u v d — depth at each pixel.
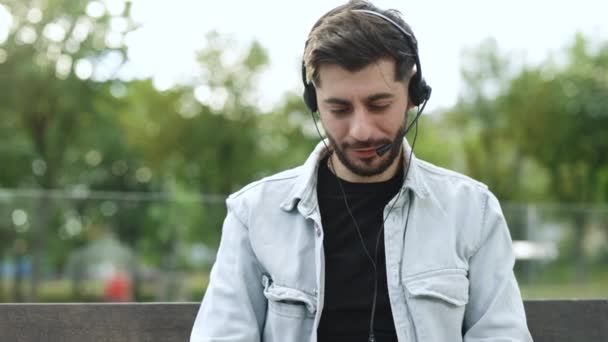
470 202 1.87
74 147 12.22
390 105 1.68
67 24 10.69
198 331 1.82
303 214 1.82
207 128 16.06
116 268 6.16
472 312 1.83
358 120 1.66
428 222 1.82
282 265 1.80
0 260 6.00
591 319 2.16
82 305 2.02
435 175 1.91
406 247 1.80
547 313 2.14
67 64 10.84
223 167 16.36
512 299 1.80
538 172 19.02
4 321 1.97
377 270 1.80
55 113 11.27
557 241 7.35
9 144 11.20
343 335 1.78
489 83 18.53
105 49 10.85
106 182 14.00
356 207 1.84
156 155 15.97
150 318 2.05
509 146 18.56
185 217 6.31
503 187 18.28
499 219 1.86
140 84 15.55
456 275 1.78
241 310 1.81
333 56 1.64
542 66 18.42
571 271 7.34
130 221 6.21
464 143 19.14
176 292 6.25
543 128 17.72
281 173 1.93
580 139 17.28
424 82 1.79
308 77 1.75
